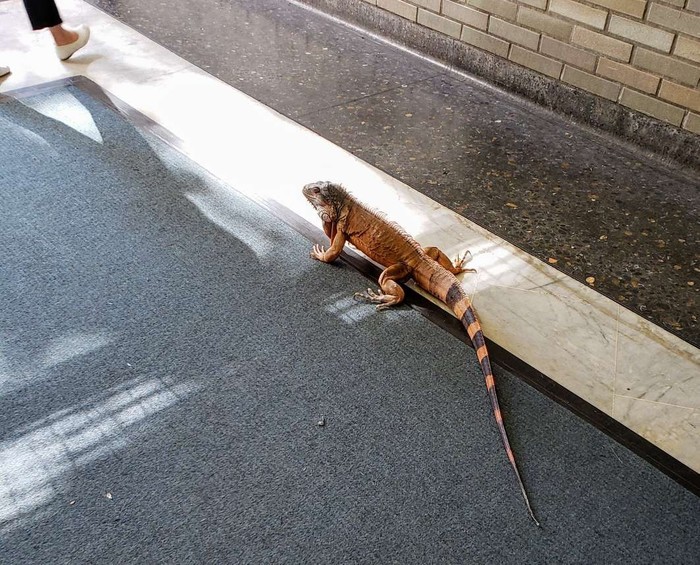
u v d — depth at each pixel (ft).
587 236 5.03
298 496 3.15
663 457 3.41
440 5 7.28
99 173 5.40
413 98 6.88
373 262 4.68
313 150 5.90
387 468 3.29
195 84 6.86
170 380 3.71
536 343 4.07
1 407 3.52
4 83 6.64
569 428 3.54
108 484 3.17
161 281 4.38
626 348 4.07
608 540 3.03
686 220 5.25
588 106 6.36
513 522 3.08
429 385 3.74
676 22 5.45
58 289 4.29
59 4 8.45
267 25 8.38
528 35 6.58
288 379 3.74
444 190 5.49
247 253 4.66
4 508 3.05
